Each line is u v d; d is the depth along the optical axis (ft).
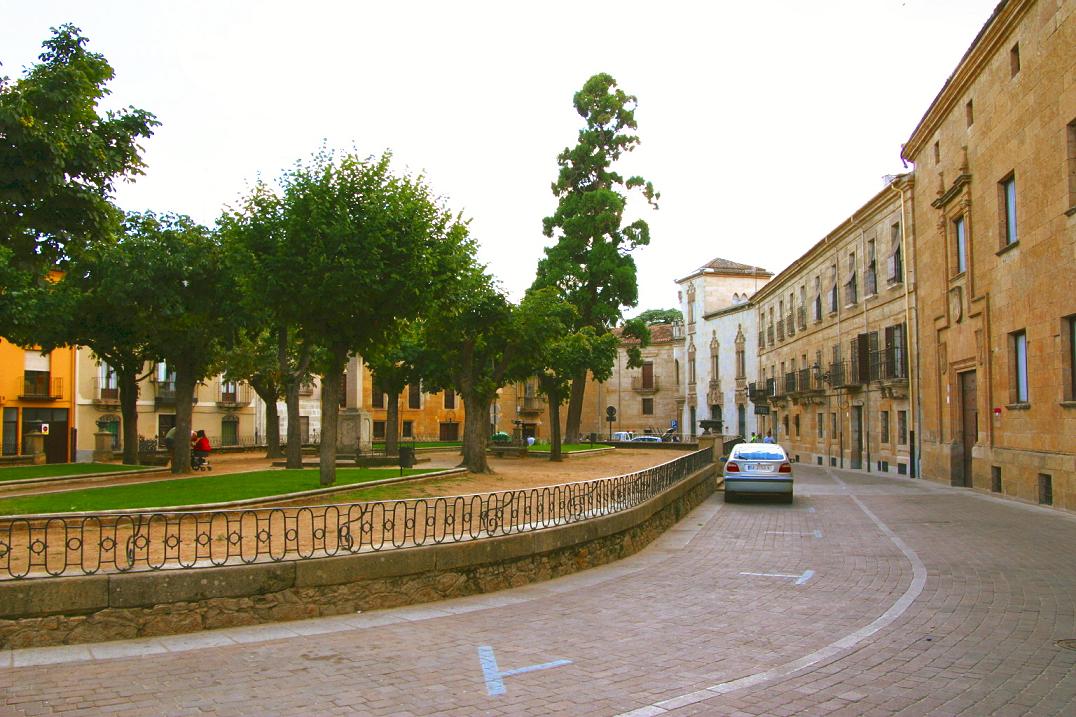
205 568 24.29
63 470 76.07
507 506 44.19
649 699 17.75
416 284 52.26
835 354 129.08
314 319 52.44
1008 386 65.10
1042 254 57.82
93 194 35.68
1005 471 65.41
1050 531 45.03
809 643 22.66
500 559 31.48
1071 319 54.90
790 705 17.22
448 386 106.63
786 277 159.12
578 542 35.81
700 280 218.79
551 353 87.61
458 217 59.98
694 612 27.12
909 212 96.17
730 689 18.40
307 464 88.28
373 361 65.62
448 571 29.60
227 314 76.23
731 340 202.18
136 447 93.40
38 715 16.49
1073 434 53.72
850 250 121.39
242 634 23.66
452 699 17.76
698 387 219.82
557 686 18.74
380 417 214.90
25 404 142.41
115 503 40.96
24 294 75.46
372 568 27.48
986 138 68.54
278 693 18.07
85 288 78.59
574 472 80.12
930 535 45.60
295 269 50.57
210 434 173.68
